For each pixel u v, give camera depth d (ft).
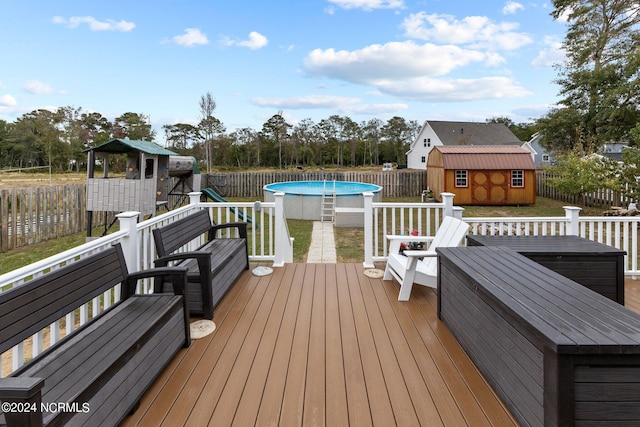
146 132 128.57
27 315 5.62
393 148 156.25
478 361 7.44
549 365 4.99
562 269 10.52
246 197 62.80
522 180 49.01
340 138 150.00
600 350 4.70
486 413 6.14
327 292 12.32
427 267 12.26
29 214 26.21
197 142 116.88
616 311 5.86
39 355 5.77
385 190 63.26
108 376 5.39
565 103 60.80
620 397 4.80
